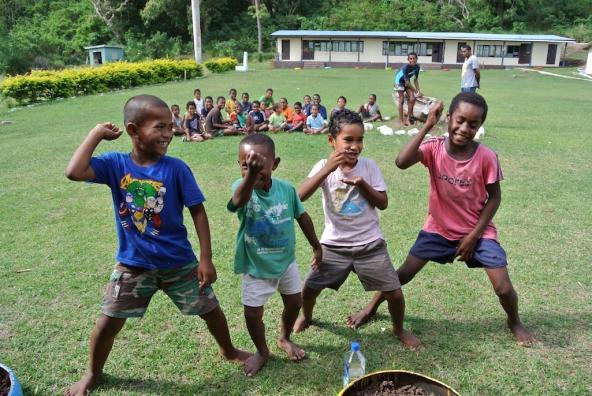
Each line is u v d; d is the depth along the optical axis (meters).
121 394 2.64
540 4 49.25
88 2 48.62
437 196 3.05
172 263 2.55
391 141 9.15
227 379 2.76
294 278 2.84
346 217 2.92
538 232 4.82
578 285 3.77
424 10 47.47
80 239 4.84
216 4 46.62
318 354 2.98
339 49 38.66
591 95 18.42
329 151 8.47
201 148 8.91
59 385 2.72
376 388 2.38
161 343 3.10
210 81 22.84
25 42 42.00
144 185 2.46
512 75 29.58
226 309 3.50
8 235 4.95
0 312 3.47
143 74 21.75
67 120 13.22
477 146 2.98
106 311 2.54
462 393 2.62
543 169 7.16
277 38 38.97
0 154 8.98
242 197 2.45
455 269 4.07
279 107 10.57
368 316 3.31
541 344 3.03
